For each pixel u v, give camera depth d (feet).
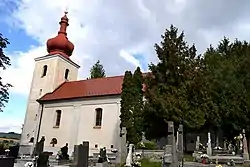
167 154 49.67
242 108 92.89
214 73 100.07
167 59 86.12
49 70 145.28
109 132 114.21
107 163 64.75
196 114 80.02
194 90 83.25
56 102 131.64
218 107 94.22
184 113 78.59
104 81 133.28
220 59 112.57
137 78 99.19
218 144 99.19
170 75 84.84
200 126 81.66
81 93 128.36
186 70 84.48
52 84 141.49
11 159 47.52
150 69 88.22
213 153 78.74
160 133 87.04
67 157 85.92
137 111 92.43
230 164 62.23
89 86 133.39
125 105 95.61
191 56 88.02
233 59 110.63
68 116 126.31
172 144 51.29
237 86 95.76
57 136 125.18
